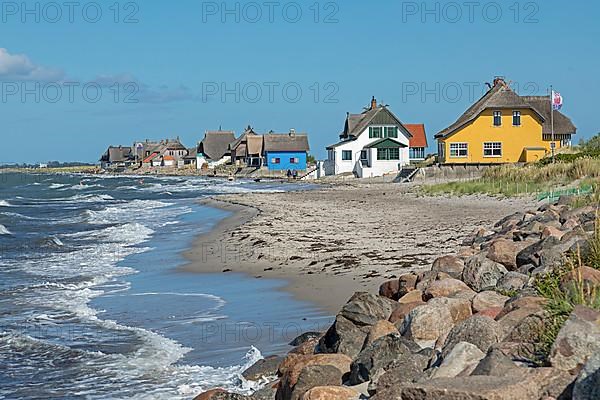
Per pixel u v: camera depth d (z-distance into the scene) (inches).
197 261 836.6
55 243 1093.1
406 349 276.1
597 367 191.2
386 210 1326.3
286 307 554.6
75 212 1797.5
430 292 386.9
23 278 771.4
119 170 7165.4
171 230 1232.2
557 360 221.6
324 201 1675.7
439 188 1717.5
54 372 419.8
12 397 376.8
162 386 383.2
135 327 525.3
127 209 1860.2
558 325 247.4
